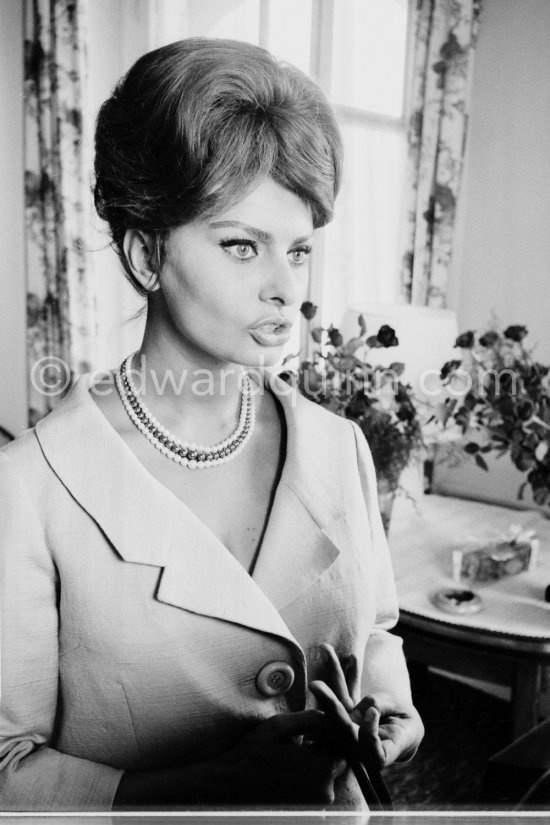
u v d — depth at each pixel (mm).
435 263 2367
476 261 2395
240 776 529
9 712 531
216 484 606
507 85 2258
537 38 2176
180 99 464
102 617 534
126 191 493
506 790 618
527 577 1543
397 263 2482
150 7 2031
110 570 536
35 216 2084
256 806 508
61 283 2088
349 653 641
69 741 561
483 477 2217
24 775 520
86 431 561
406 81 2395
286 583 592
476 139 2346
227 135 458
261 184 474
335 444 686
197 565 546
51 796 519
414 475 1886
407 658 1447
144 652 537
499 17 2244
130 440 588
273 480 637
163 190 473
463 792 1351
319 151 487
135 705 546
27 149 2059
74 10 1965
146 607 539
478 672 1362
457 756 1551
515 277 2309
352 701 626
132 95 497
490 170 2324
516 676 1314
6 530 521
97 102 2119
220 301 494
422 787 1389
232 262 489
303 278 529
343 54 2318
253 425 637
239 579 553
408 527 1824
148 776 536
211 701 558
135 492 548
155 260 512
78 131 2014
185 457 594
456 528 1826
